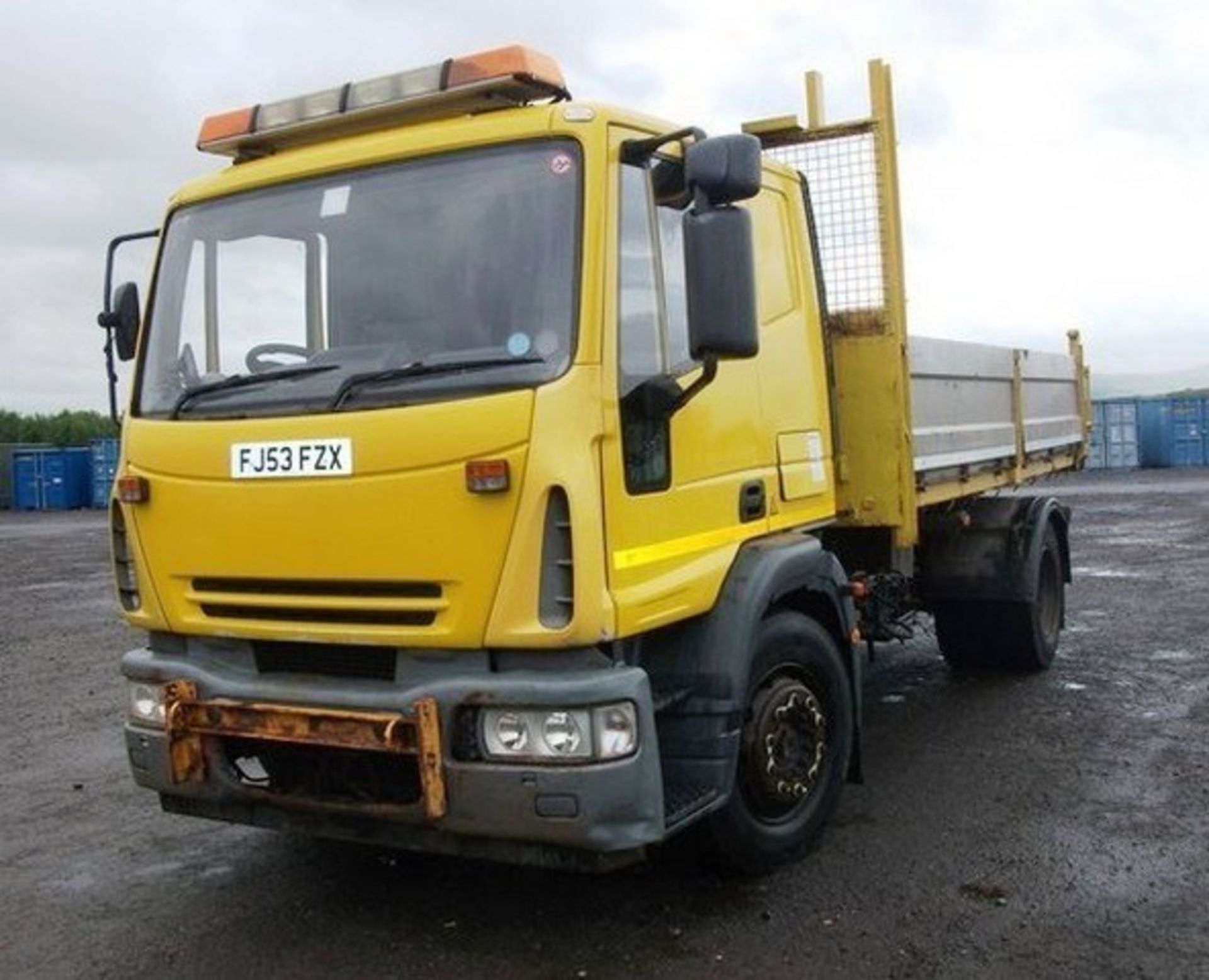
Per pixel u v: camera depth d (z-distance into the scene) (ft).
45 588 55.36
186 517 14.83
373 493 13.43
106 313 16.90
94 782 22.66
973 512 27.30
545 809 12.74
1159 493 81.46
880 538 21.22
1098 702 25.11
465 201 14.25
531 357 13.26
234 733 14.38
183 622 15.02
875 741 22.93
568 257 13.44
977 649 27.73
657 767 13.28
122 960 14.78
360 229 14.79
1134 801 18.95
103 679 32.96
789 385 17.74
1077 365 33.83
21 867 18.19
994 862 16.67
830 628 17.97
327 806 14.08
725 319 13.17
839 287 20.40
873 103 20.07
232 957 14.70
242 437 14.33
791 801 16.52
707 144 13.23
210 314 15.70
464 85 14.56
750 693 15.72
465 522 12.95
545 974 13.91
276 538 14.11
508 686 12.84
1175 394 121.80
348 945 14.90
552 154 13.85
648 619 13.66
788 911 15.37
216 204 16.07
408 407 13.34
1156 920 14.71
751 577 15.46
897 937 14.49
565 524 12.83
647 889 16.16
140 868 17.90
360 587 13.70
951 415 23.15
